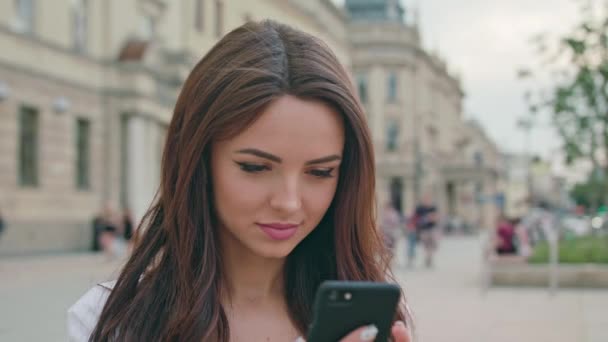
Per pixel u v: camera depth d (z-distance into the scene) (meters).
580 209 38.84
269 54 1.42
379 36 57.94
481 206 73.88
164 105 26.61
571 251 13.93
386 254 1.73
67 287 11.90
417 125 60.22
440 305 10.33
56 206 22.06
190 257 1.52
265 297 1.59
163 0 28.03
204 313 1.49
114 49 24.89
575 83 14.37
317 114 1.41
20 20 20.84
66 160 22.62
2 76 19.78
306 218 1.45
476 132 83.38
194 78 1.51
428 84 65.50
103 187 24.61
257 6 36.81
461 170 66.88
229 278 1.57
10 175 20.03
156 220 1.64
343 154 1.58
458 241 41.53
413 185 58.00
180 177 1.51
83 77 23.50
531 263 13.46
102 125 24.61
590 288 12.84
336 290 1.29
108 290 1.62
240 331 1.55
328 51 1.49
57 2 22.33
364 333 1.30
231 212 1.44
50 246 21.66
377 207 1.69
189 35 30.44
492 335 7.59
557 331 7.86
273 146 1.39
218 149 1.45
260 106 1.37
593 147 15.07
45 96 21.67
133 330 1.51
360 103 1.53
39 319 8.26
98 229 23.08
